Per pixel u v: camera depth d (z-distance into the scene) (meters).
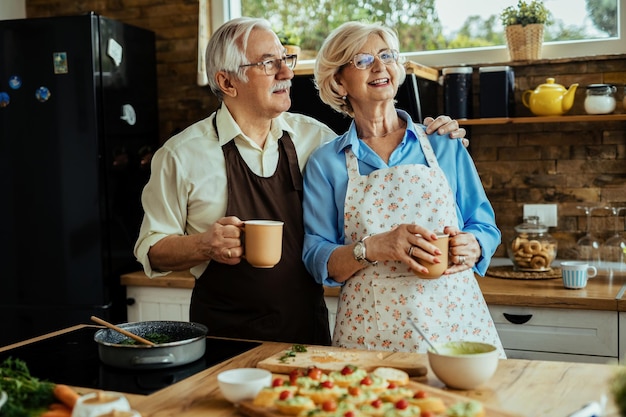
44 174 3.43
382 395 1.40
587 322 2.72
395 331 2.02
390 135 2.18
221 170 2.18
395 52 2.11
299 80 3.37
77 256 3.41
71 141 3.39
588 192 3.31
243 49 2.11
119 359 1.69
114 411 1.28
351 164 2.14
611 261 3.19
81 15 3.35
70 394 1.42
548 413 1.35
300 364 1.62
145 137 3.79
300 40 3.77
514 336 2.83
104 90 3.42
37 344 1.96
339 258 2.01
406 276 2.02
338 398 1.39
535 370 1.60
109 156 3.45
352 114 2.26
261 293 2.13
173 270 2.10
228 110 2.21
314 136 2.31
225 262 1.90
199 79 3.71
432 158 2.12
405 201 2.08
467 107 3.27
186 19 3.87
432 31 3.57
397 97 3.08
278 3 3.79
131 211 3.63
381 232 2.06
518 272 3.12
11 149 3.46
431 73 3.26
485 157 3.46
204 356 1.80
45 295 3.46
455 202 2.14
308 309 2.19
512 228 3.45
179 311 3.37
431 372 1.61
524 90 3.39
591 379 1.53
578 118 3.09
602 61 3.26
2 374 1.50
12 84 3.44
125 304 3.49
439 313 2.02
